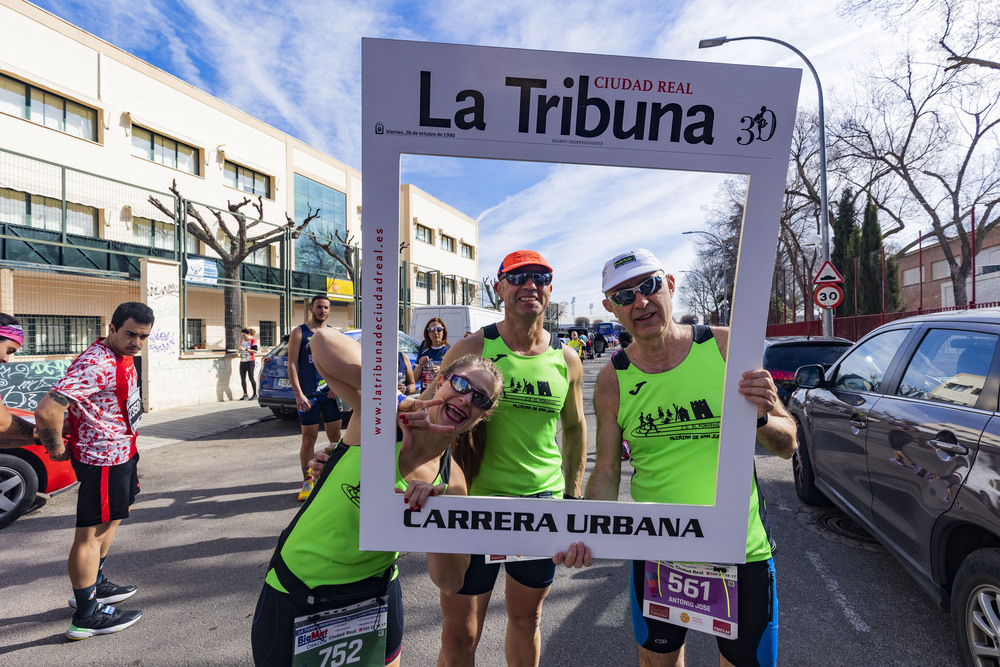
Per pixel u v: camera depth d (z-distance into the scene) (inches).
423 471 57.4
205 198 648.4
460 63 50.6
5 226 402.6
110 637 105.0
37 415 98.1
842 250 1010.7
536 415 75.4
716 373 63.1
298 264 633.6
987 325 99.3
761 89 52.0
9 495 166.4
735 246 56.0
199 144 638.5
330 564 56.0
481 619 73.8
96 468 104.3
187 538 155.9
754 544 61.7
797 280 1015.0
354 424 59.6
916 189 793.6
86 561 104.3
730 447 55.4
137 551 146.5
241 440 301.3
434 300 406.0
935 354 110.7
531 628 75.6
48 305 387.2
